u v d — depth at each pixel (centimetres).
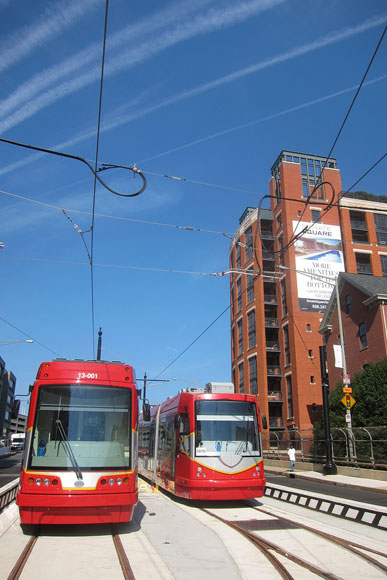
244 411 1392
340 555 753
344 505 1147
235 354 5847
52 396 949
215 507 1320
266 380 4962
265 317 5288
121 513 870
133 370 1034
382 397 2527
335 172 5472
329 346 3722
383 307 3095
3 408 9675
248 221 5584
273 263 5319
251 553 767
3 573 626
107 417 950
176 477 1401
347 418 2467
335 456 2625
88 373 986
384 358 2728
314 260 5000
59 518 842
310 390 4669
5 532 909
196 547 804
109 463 895
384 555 741
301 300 4866
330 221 5181
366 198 5591
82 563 688
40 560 705
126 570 643
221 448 1324
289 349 4875
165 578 618
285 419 4862
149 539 862
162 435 1731
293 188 5219
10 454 5659
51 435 912
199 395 1394
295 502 1405
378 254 5194
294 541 854
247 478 1295
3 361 9500
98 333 2831
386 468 2175
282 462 3155
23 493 846
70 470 870
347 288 3506
